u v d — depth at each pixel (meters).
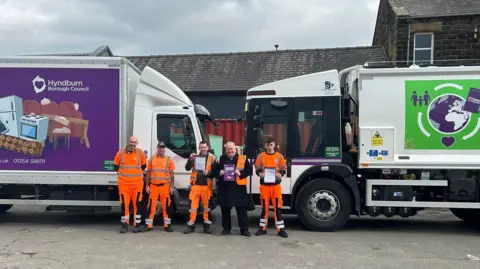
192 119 7.80
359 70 7.45
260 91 7.66
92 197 7.77
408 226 8.31
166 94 7.83
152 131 7.75
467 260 5.66
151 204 7.41
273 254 5.88
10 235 7.10
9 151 7.61
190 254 5.85
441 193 7.45
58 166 7.59
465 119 7.21
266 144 7.05
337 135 7.45
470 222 8.72
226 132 14.31
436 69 7.30
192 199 7.33
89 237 6.93
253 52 18.48
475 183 7.25
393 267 5.31
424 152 7.29
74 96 7.61
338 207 7.39
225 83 16.25
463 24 14.68
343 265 5.38
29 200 7.73
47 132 7.59
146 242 6.57
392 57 15.75
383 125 7.38
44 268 5.16
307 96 7.56
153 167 7.35
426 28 14.89
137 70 8.41
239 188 7.01
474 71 7.21
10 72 7.59
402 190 7.34
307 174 7.43
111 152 7.59
